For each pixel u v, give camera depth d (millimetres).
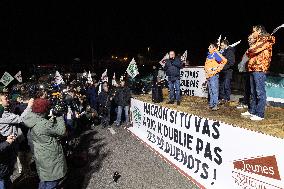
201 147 6547
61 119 4855
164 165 7523
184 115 7352
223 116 7168
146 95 13875
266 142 4570
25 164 7168
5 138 4812
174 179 6574
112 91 14016
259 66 6289
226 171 5609
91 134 11320
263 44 6184
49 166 4703
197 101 10305
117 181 6586
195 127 6785
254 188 4855
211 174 6148
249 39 6445
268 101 8883
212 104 8156
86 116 12625
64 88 11367
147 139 10008
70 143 9289
